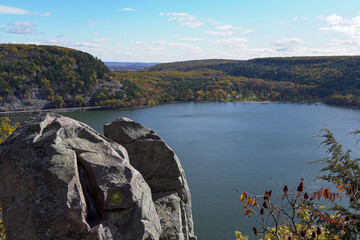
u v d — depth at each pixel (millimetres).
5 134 20812
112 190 9016
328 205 57219
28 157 8906
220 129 158875
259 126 166125
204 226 60250
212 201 71438
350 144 120375
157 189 14258
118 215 8977
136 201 9234
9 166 8805
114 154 9938
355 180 9930
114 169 9383
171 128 161875
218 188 79062
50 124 10016
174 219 12523
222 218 63281
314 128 157250
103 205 8852
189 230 14461
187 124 174250
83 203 8477
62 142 9602
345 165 10461
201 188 79312
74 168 8781
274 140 132875
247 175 88500
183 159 105062
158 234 9844
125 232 8859
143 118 198750
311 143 126125
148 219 9438
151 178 14164
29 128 9734
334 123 169750
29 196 8438
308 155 108625
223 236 56406
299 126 163875
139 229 9047
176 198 13859
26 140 9188
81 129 10328
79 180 8883
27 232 8203
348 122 173125
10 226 8312
